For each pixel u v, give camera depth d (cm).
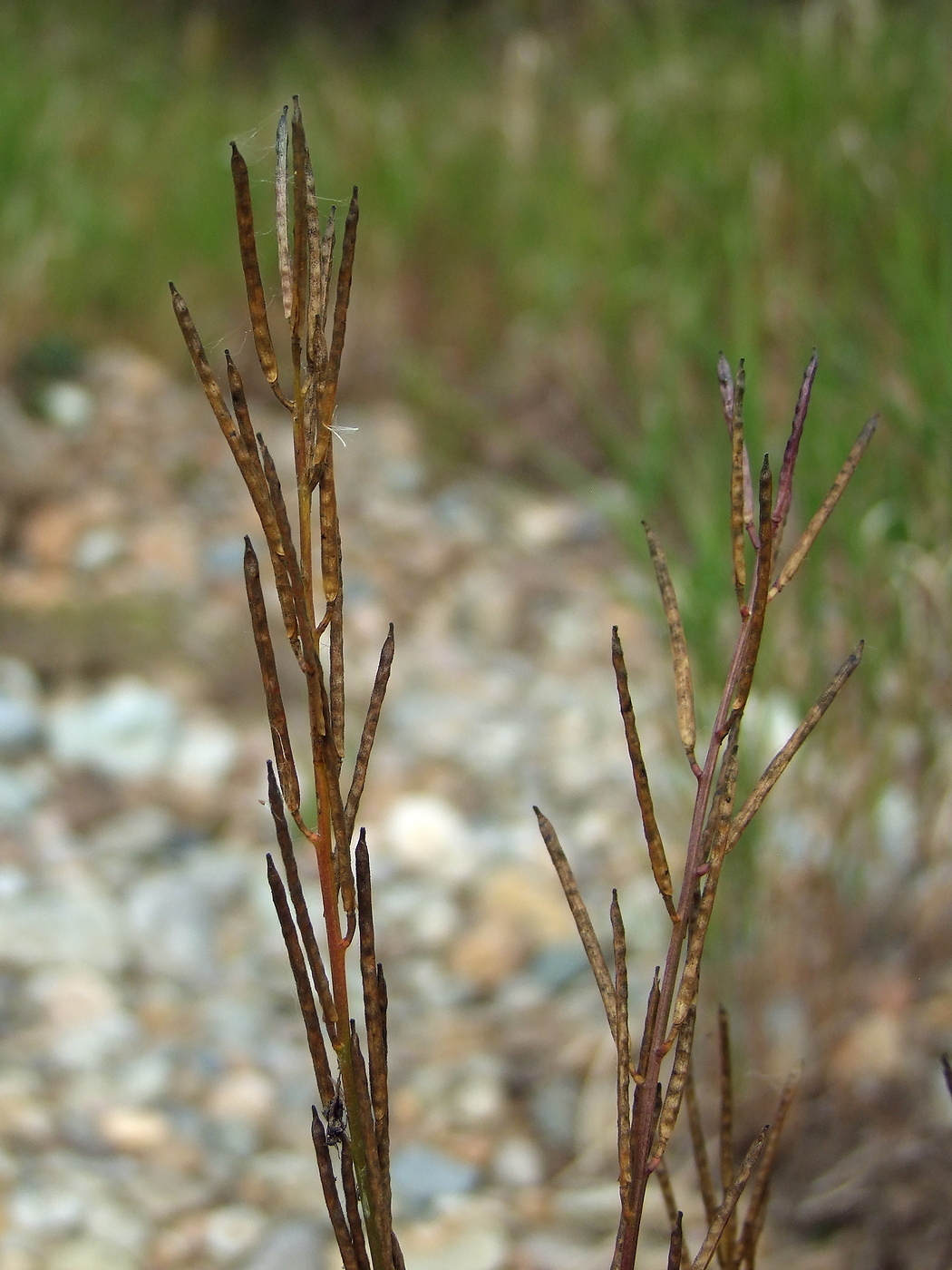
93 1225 52
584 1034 64
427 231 149
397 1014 67
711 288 91
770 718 56
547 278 134
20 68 163
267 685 26
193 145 160
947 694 56
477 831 82
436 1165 57
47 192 144
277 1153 58
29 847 77
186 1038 65
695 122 130
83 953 69
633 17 159
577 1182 57
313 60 200
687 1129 55
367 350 146
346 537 119
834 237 88
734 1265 30
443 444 134
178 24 211
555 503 126
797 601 57
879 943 59
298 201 25
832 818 56
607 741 91
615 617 107
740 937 54
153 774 86
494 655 104
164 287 144
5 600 102
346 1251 27
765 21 142
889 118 108
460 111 168
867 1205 51
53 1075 61
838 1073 55
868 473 57
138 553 111
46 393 130
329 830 26
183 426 131
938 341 57
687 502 60
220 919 74
